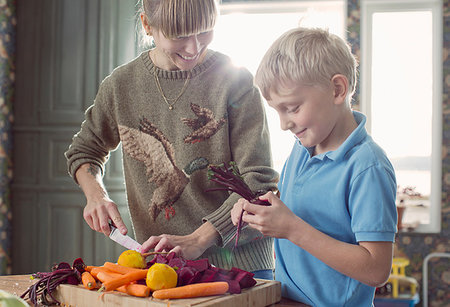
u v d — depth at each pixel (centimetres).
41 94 401
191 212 152
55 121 398
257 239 147
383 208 100
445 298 419
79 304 110
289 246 119
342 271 101
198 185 151
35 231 398
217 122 149
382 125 446
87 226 392
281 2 449
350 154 107
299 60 102
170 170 152
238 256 145
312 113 104
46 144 399
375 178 101
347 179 106
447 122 429
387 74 444
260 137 149
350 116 113
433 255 406
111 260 394
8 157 407
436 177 432
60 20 399
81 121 395
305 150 121
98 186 158
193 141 150
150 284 103
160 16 126
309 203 113
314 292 111
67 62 397
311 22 111
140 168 157
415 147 441
